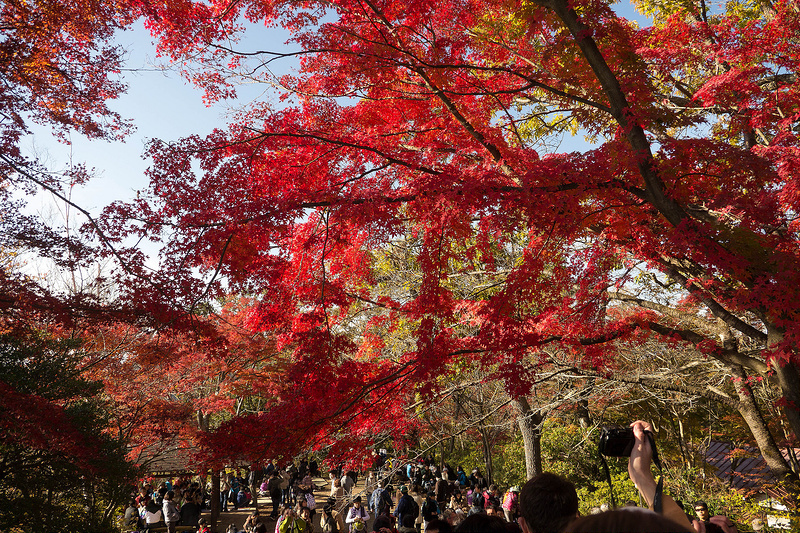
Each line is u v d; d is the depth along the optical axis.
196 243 6.39
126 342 13.02
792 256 5.61
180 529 16.53
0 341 11.42
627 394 14.66
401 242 13.37
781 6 6.91
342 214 6.29
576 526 1.06
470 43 8.20
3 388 8.27
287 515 12.08
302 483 19.59
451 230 6.68
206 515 21.19
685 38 7.55
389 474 9.16
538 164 6.31
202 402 17.11
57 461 10.52
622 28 6.85
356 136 7.81
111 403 14.91
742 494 13.70
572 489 2.45
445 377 11.27
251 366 19.09
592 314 7.56
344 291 8.28
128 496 12.60
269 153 7.68
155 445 17.78
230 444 6.69
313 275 8.12
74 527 11.25
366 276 9.18
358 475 17.41
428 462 20.88
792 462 12.05
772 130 8.03
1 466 10.73
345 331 11.32
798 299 5.59
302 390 6.92
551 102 10.22
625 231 7.30
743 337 11.05
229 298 16.78
